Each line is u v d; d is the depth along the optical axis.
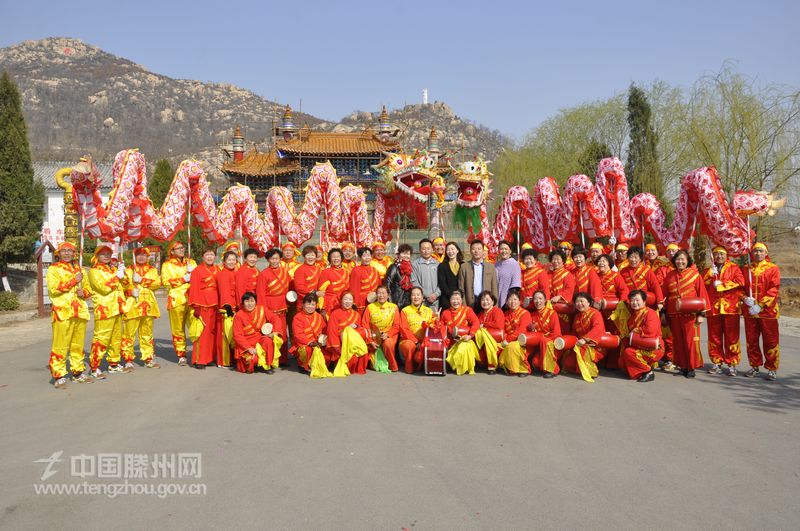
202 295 9.74
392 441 5.80
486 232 14.12
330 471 5.02
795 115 22.00
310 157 39.84
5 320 19.44
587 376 8.65
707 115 23.50
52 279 8.24
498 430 6.16
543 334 9.09
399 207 14.91
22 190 25.66
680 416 6.70
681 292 8.92
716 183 9.62
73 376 8.70
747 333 8.91
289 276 10.36
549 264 10.32
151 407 7.16
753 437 5.93
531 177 36.00
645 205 11.59
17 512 4.30
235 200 12.03
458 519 4.12
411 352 9.12
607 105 35.53
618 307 9.16
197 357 9.77
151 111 121.69
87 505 4.40
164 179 37.25
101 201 8.93
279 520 4.12
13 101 25.64
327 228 12.78
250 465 5.16
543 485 4.71
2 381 8.81
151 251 10.73
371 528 3.99
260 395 7.77
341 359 9.07
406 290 10.04
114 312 8.97
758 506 4.33
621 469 5.06
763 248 8.81
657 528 3.99
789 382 8.55
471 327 9.30
